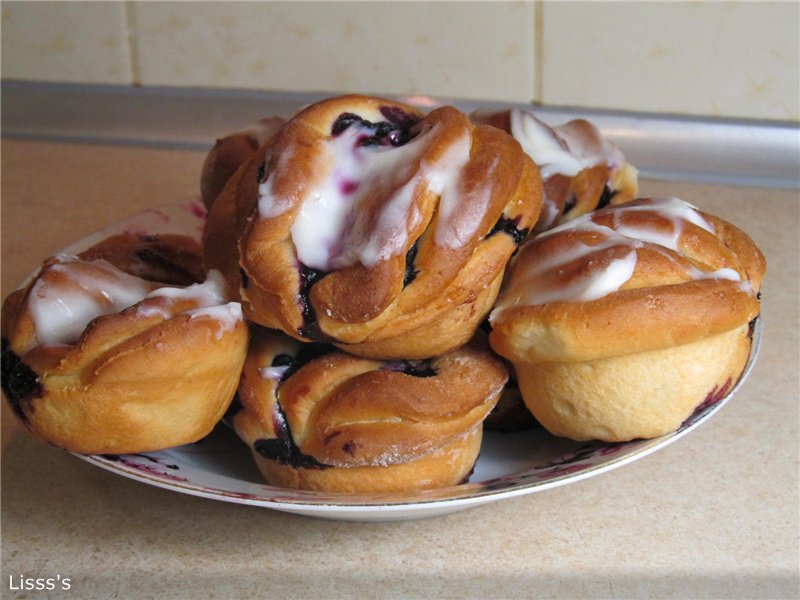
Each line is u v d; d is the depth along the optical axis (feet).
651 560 1.16
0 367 1.22
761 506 1.23
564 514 1.23
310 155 1.16
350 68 2.26
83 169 2.20
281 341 1.25
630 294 1.14
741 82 2.07
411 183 1.12
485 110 1.45
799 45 2.02
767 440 1.34
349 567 1.17
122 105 2.35
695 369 1.16
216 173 1.42
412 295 1.13
